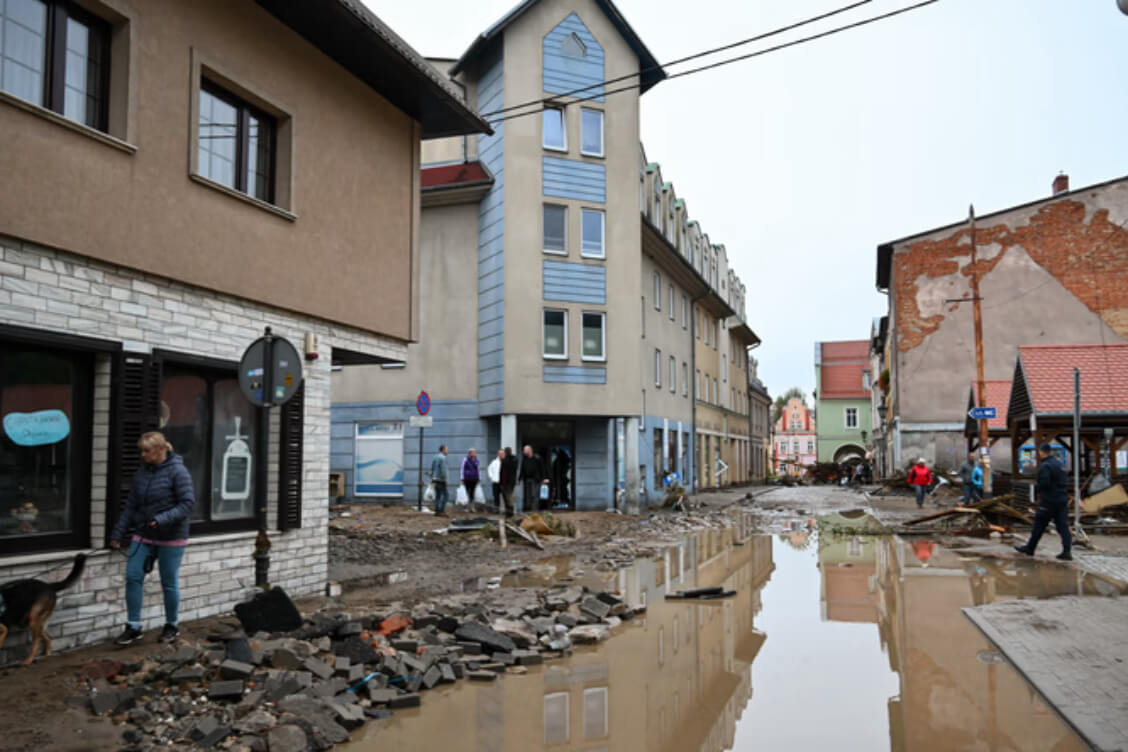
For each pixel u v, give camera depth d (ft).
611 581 41.78
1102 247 127.34
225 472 32.37
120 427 26.73
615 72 93.40
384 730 18.98
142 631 25.85
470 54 91.66
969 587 38.34
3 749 16.19
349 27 35.88
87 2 26.45
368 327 40.55
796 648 27.12
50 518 25.31
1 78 24.09
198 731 17.21
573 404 87.86
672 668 24.70
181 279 29.40
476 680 23.39
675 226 131.95
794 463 319.88
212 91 32.48
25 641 22.97
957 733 18.37
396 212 43.32
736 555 53.57
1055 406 70.08
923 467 99.45
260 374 27.68
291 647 22.47
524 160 88.07
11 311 23.59
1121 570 43.42
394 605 32.55
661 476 117.60
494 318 87.51
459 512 79.20
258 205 33.30
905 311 134.10
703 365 152.76
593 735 18.76
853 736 18.47
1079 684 21.18
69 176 25.30
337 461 92.43
